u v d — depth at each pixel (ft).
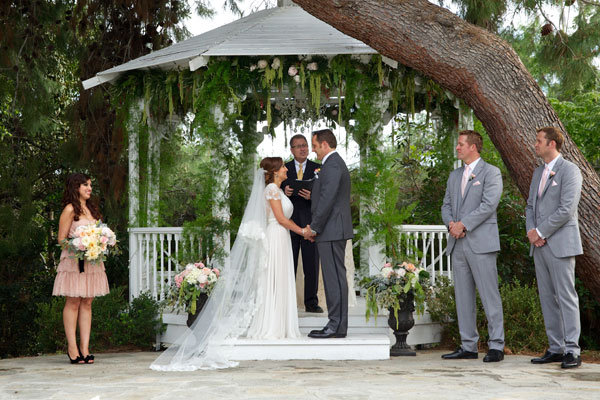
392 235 22.39
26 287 37.35
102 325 23.53
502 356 18.37
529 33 30.58
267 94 23.08
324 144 19.51
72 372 16.93
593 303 28.78
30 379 15.70
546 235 17.03
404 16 19.83
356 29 20.16
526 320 21.54
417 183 32.17
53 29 34.30
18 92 33.22
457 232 18.47
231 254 20.11
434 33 19.79
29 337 36.60
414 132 29.60
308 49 21.75
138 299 23.95
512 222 29.81
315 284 23.47
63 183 42.29
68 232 18.79
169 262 23.94
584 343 29.68
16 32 33.19
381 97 22.74
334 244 19.62
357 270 25.21
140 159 24.95
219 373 16.47
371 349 19.49
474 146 18.89
